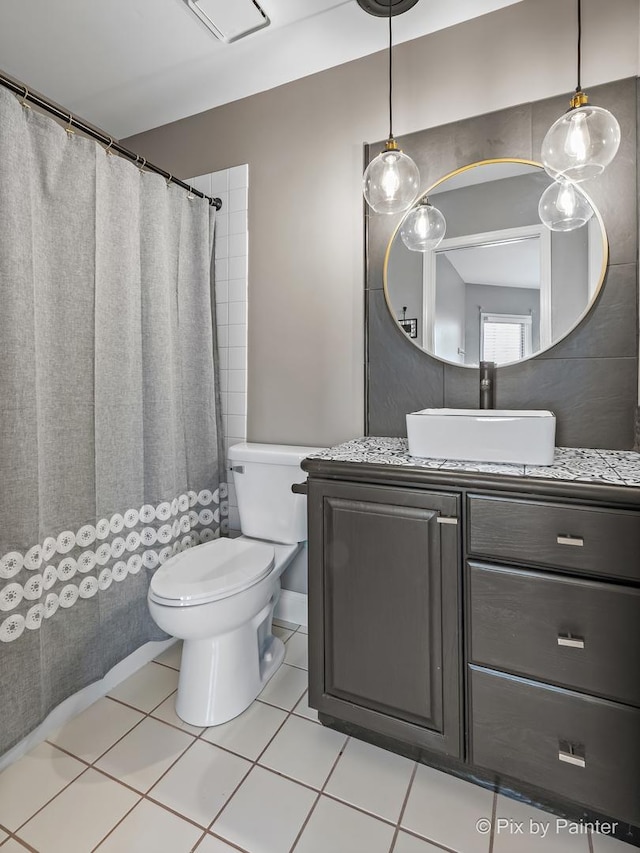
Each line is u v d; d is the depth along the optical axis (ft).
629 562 3.24
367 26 5.38
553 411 5.07
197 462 6.66
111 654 5.25
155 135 7.57
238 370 6.96
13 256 4.09
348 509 4.21
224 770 4.08
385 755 4.27
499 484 3.62
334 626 4.34
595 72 4.79
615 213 4.73
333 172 6.15
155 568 5.80
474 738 3.79
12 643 4.11
